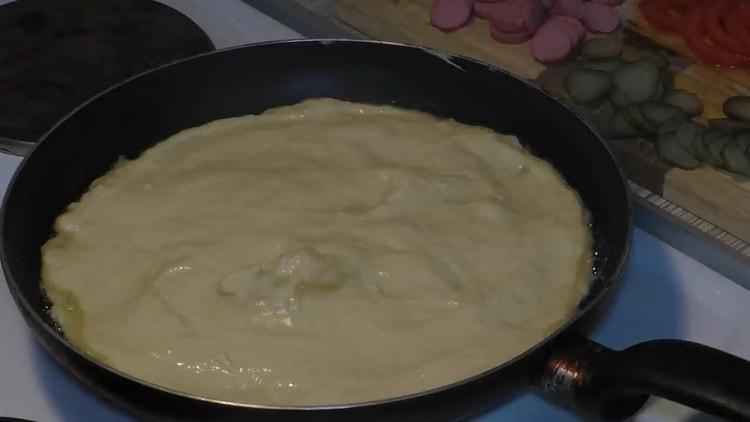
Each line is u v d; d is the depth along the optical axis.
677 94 0.61
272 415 0.39
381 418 0.39
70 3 0.69
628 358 0.40
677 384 0.38
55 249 0.50
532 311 0.47
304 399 0.43
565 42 0.64
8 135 0.58
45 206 0.52
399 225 0.50
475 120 0.58
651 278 0.53
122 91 0.55
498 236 0.50
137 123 0.57
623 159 0.57
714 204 0.55
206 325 0.45
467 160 0.55
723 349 0.49
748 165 0.55
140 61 0.64
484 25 0.68
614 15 0.67
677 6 0.67
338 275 0.47
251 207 0.51
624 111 0.59
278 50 0.58
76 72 0.63
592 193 0.53
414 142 0.56
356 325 0.45
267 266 0.47
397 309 0.46
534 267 0.49
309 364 0.44
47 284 0.48
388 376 0.43
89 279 0.48
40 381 0.47
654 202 0.56
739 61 0.63
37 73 0.63
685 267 0.53
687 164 0.56
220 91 0.59
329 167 0.54
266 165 0.54
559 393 0.42
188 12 0.71
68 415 0.46
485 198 0.52
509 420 0.46
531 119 0.56
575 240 0.50
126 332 0.45
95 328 0.46
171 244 0.49
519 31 0.65
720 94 0.61
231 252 0.48
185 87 0.58
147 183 0.53
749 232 0.54
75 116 0.54
